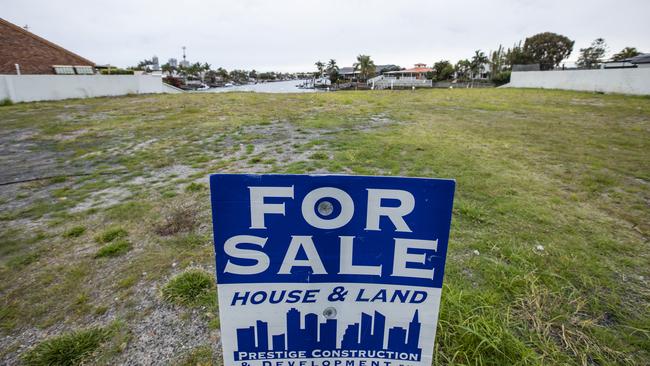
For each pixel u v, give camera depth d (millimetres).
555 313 1697
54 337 1610
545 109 9789
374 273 912
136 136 6184
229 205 845
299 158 4500
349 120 7801
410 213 858
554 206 3023
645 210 2957
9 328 1677
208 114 8812
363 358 993
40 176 4016
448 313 1628
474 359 1420
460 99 12812
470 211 2824
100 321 1714
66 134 6391
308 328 958
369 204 853
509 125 7184
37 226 2771
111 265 2209
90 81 13680
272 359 983
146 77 16156
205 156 4766
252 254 884
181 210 3021
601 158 4605
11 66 15883
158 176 3986
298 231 873
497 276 1988
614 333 1579
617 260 2189
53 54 17609
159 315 1750
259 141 5625
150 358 1488
